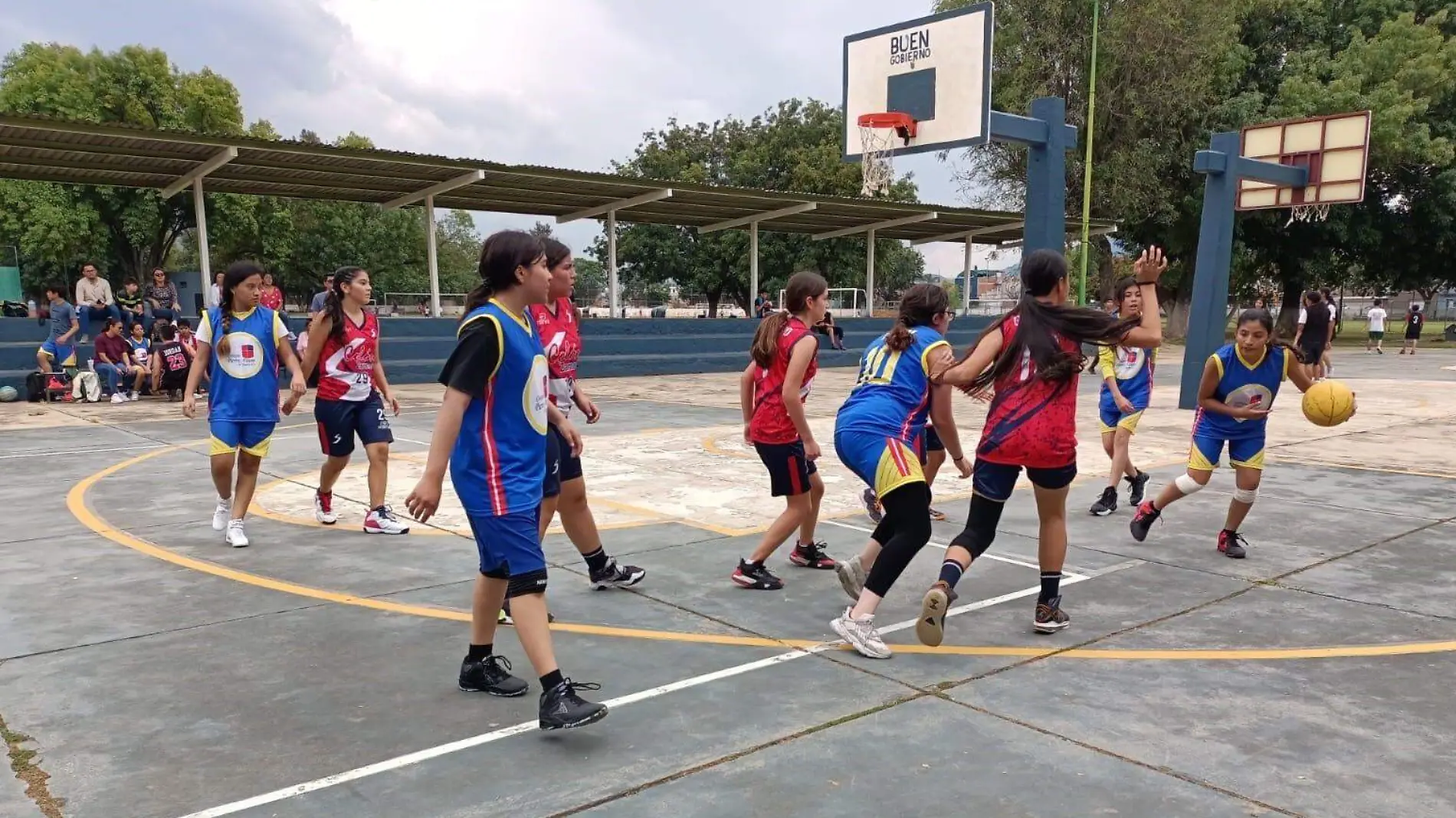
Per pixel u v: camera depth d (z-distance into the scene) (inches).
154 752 124.6
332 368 245.4
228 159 663.8
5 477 331.3
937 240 1284.4
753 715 137.8
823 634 173.6
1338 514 276.4
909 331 173.8
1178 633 175.0
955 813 110.1
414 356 806.5
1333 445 417.7
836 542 243.8
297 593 196.5
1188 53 1198.3
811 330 193.6
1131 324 159.3
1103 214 1282.0
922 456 249.8
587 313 1360.7
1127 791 115.6
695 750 126.6
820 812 110.3
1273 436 448.1
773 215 1024.9
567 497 191.3
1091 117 1064.8
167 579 205.9
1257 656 162.9
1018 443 161.5
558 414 181.2
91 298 660.1
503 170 771.4
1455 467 357.7
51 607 185.6
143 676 150.9
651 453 393.7
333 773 119.3
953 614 185.9
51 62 1542.8
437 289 863.1
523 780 117.7
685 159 1866.4
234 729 131.9
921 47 573.0
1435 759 124.6
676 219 1066.1
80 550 231.0
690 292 2003.0
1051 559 172.4
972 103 547.5
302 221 1947.6
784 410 194.1
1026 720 136.6
